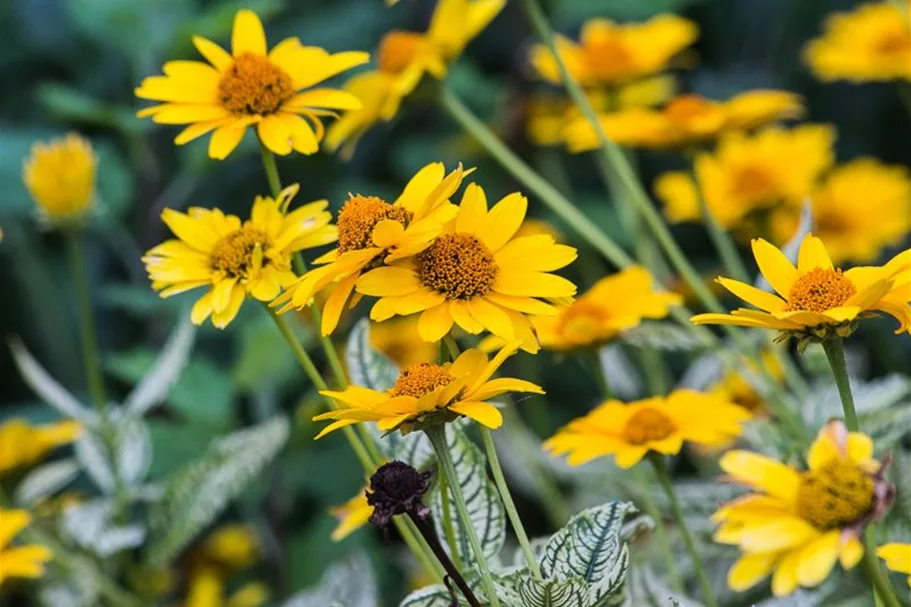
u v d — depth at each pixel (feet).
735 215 3.40
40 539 3.10
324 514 3.56
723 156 3.46
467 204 2.17
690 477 3.54
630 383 3.17
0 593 3.14
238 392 3.43
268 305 2.31
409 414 2.04
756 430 2.73
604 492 3.09
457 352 2.16
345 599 2.74
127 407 3.17
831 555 2.01
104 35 3.72
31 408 3.96
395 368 2.45
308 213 2.35
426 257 2.12
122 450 3.17
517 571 2.20
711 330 3.66
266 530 3.51
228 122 2.38
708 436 2.45
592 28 3.44
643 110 3.35
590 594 2.12
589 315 2.72
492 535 2.33
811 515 2.04
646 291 2.74
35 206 3.70
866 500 2.02
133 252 3.73
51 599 3.13
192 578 3.46
